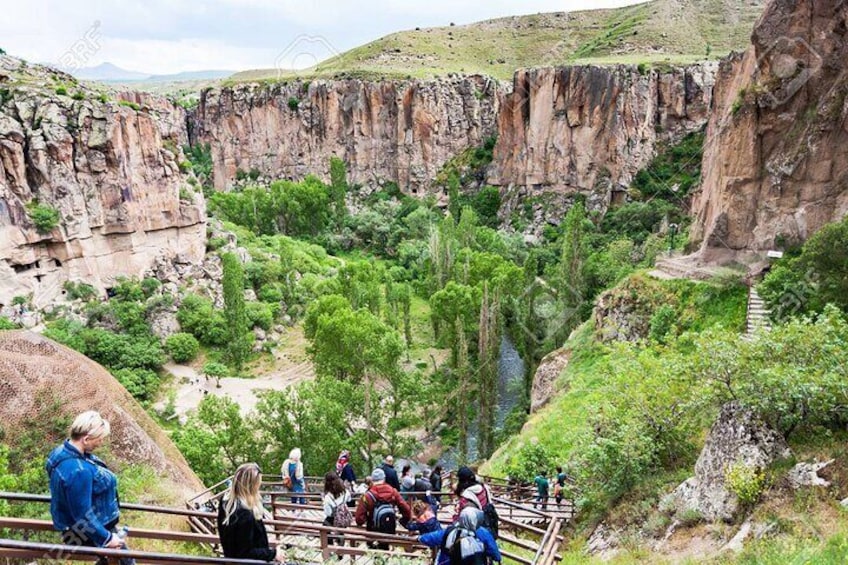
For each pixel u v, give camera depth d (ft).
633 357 103.40
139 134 271.49
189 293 281.74
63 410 71.61
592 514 81.97
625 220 373.20
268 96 609.83
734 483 62.44
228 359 253.03
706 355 74.54
